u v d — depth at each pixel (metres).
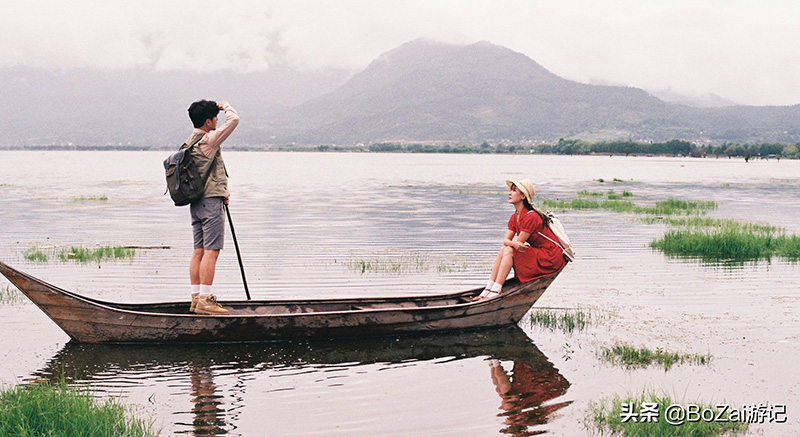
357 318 8.52
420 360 7.80
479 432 5.85
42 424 5.69
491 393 6.75
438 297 9.66
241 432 5.82
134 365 7.54
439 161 142.62
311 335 8.48
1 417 5.64
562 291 11.25
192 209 8.57
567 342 8.41
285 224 20.61
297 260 14.12
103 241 16.61
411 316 8.66
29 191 34.88
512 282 9.66
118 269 12.84
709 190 40.72
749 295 10.93
